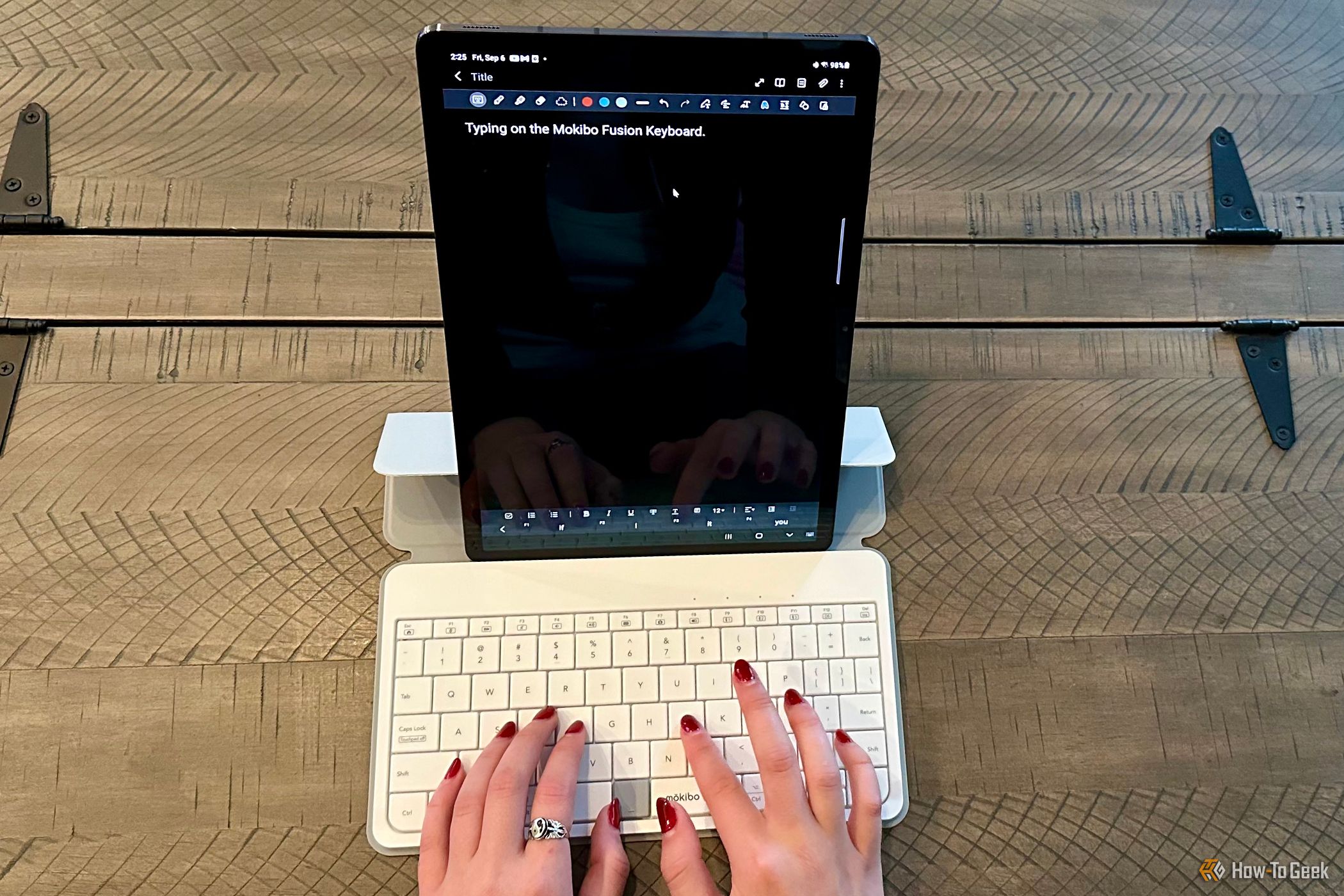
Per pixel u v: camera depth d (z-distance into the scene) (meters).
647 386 0.55
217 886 0.54
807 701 0.59
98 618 0.58
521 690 0.59
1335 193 0.74
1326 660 0.62
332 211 0.69
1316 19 0.79
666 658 0.60
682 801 0.57
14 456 0.62
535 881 0.51
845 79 0.47
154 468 0.62
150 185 0.68
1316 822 0.58
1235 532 0.65
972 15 0.78
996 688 0.61
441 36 0.45
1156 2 0.79
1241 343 0.70
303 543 0.61
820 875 0.52
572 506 0.59
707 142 0.48
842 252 0.51
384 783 0.56
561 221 0.49
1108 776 0.59
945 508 0.65
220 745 0.56
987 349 0.70
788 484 0.59
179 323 0.66
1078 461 0.67
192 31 0.72
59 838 0.54
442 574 0.60
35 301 0.65
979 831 0.58
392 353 0.67
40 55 0.71
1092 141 0.75
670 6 0.76
